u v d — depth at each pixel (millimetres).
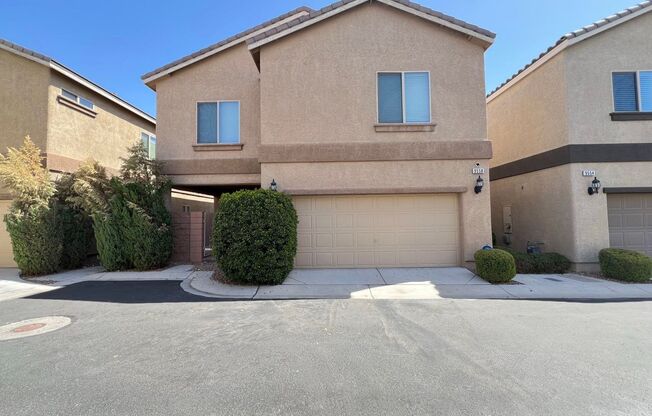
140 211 10750
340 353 4594
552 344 4871
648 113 10094
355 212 10539
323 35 10492
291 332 5398
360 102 10398
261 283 8672
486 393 3592
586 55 10336
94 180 11070
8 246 12320
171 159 12039
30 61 12070
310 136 10383
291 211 9211
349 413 3246
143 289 8531
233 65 12227
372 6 10492
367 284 8609
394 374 4008
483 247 9969
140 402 3449
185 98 12172
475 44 10430
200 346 4863
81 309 6793
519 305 6914
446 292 7906
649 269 8727
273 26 12461
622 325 5648
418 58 10414
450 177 10289
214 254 8703
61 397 3561
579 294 7723
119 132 16000
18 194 10320
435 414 3229
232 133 12141
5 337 5289
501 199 14156
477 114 10344
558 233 10758
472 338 5109
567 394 3570
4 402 3477
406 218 10531
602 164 10141
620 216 10344
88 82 13570
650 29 10312
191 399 3500
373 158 10289
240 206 8594
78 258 11773
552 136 10977
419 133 10352
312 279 9109
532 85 12008
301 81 10445
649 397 3514
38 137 11961
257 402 3438
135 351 4707
